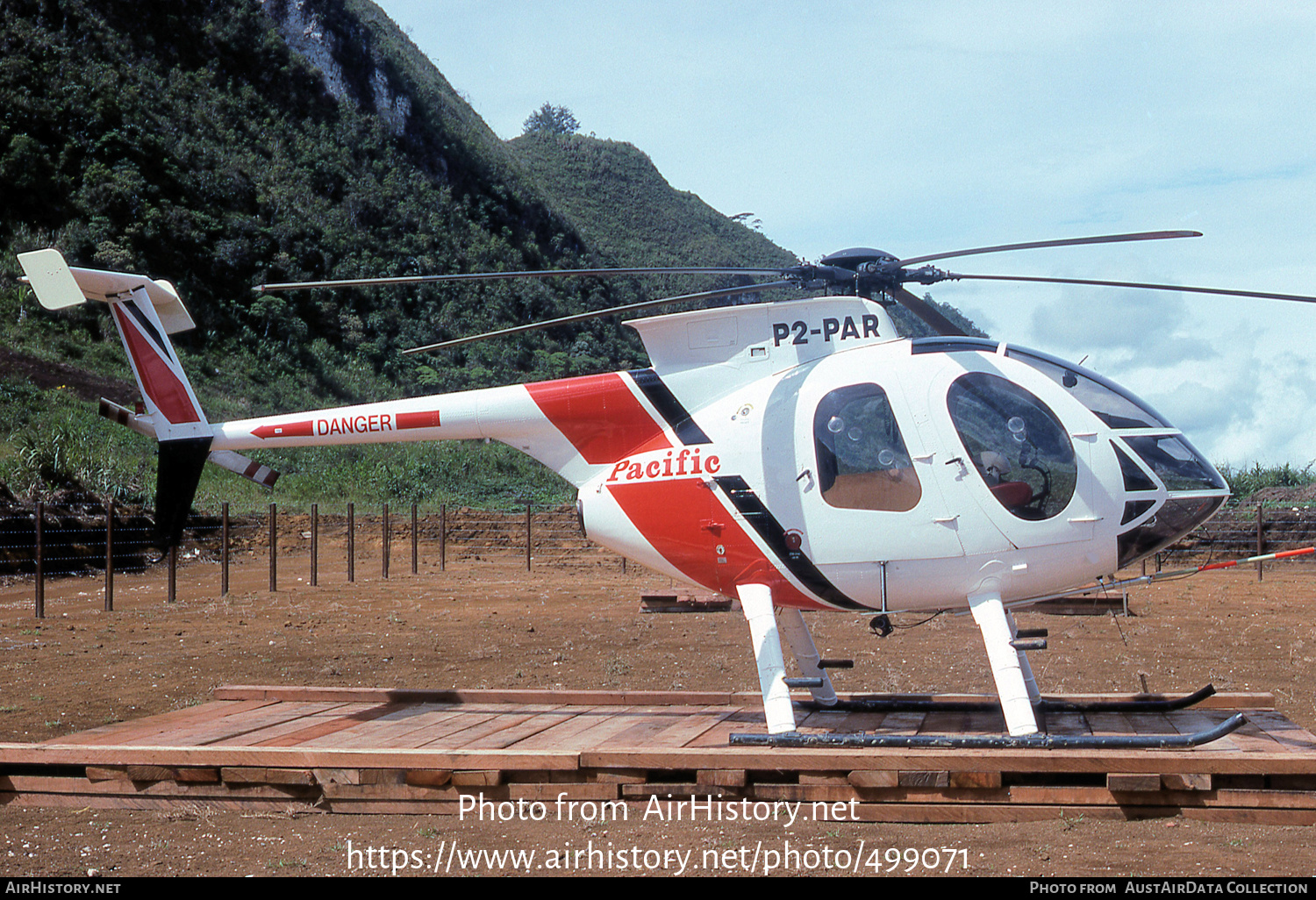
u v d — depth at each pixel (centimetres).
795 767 554
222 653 1155
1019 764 532
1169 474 626
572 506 3200
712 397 687
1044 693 834
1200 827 504
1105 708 711
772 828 523
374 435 741
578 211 11500
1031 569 620
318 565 2414
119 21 5797
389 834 526
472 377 5325
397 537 2830
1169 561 2253
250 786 584
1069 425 621
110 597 1502
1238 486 3059
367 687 956
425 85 8994
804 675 739
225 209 5178
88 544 2125
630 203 12319
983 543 616
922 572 627
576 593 1861
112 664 1068
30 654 1126
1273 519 2394
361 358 5047
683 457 675
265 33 6544
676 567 684
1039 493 614
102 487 2402
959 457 618
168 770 581
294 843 512
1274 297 601
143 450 2969
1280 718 686
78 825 548
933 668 1030
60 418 2958
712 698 775
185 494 765
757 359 681
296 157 6050
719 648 1191
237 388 4181
